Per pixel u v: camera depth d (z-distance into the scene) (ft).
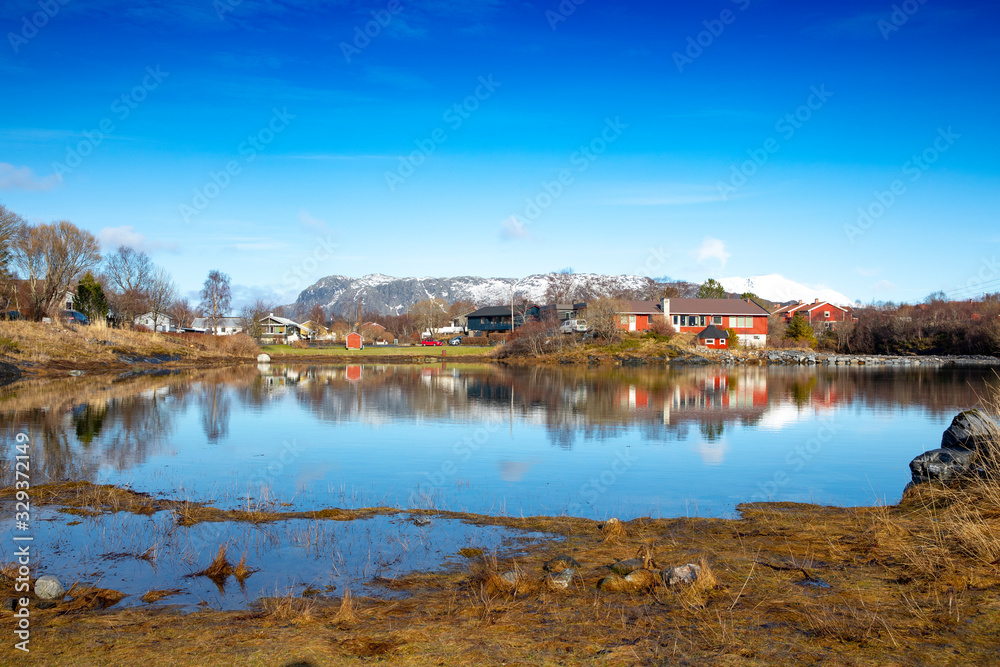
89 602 23.21
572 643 18.43
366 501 41.16
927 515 31.17
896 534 28.27
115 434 66.80
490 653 17.85
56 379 136.36
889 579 23.09
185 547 30.17
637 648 17.94
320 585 25.23
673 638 18.56
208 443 63.00
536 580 24.31
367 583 25.34
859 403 99.81
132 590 24.85
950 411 90.22
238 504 39.60
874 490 44.88
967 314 257.14
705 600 21.62
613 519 33.01
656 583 23.48
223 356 228.63
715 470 51.42
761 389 123.24
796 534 30.27
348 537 31.73
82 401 95.30
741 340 271.49
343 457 56.39
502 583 23.82
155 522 34.40
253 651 18.20
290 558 28.60
